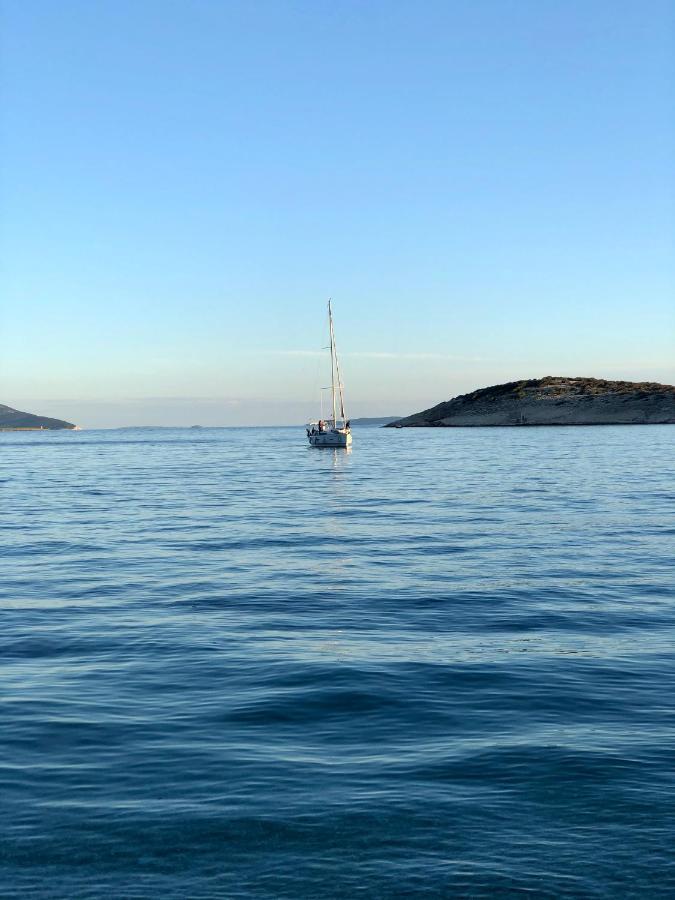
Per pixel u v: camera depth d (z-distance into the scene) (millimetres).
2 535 31719
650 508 39500
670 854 6898
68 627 16078
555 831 7340
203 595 19375
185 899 6301
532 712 10727
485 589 19828
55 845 7148
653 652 13883
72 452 159500
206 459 116125
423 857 6910
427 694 11531
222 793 8203
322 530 32750
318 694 11562
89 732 10055
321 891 6410
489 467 80125
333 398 123625
